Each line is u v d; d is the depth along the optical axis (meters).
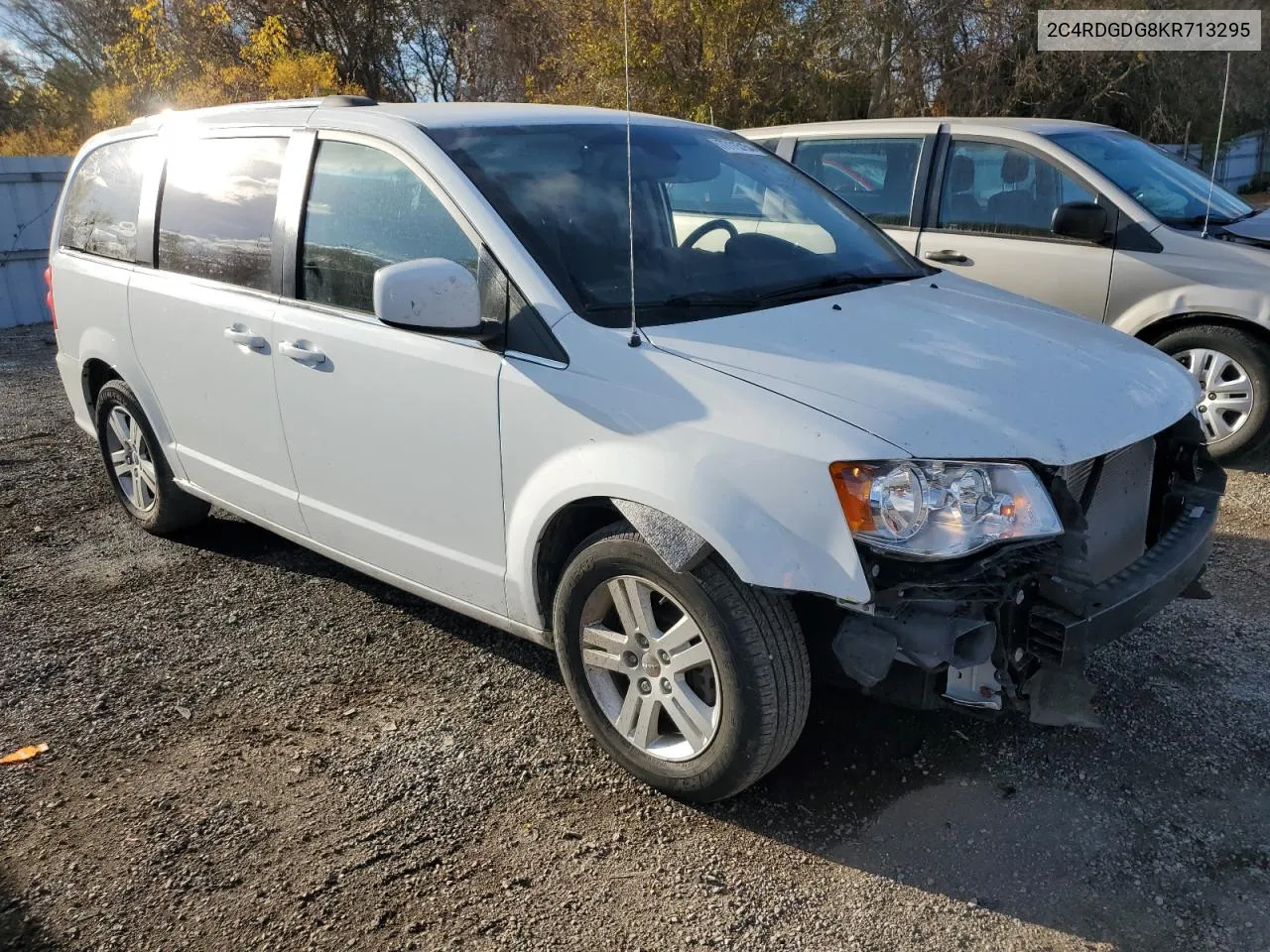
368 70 24.33
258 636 4.02
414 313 2.84
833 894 2.56
